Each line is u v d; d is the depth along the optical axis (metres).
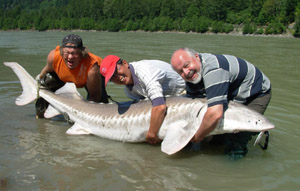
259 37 33.97
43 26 65.94
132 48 18.11
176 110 4.18
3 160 4.00
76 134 4.99
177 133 4.10
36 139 4.74
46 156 4.15
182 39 28.47
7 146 4.44
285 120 5.32
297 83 8.09
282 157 4.10
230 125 3.88
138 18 63.59
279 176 3.63
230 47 19.44
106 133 4.79
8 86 7.61
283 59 13.16
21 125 5.32
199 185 3.46
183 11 58.09
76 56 4.99
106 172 3.74
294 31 36.84
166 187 3.41
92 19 65.62
